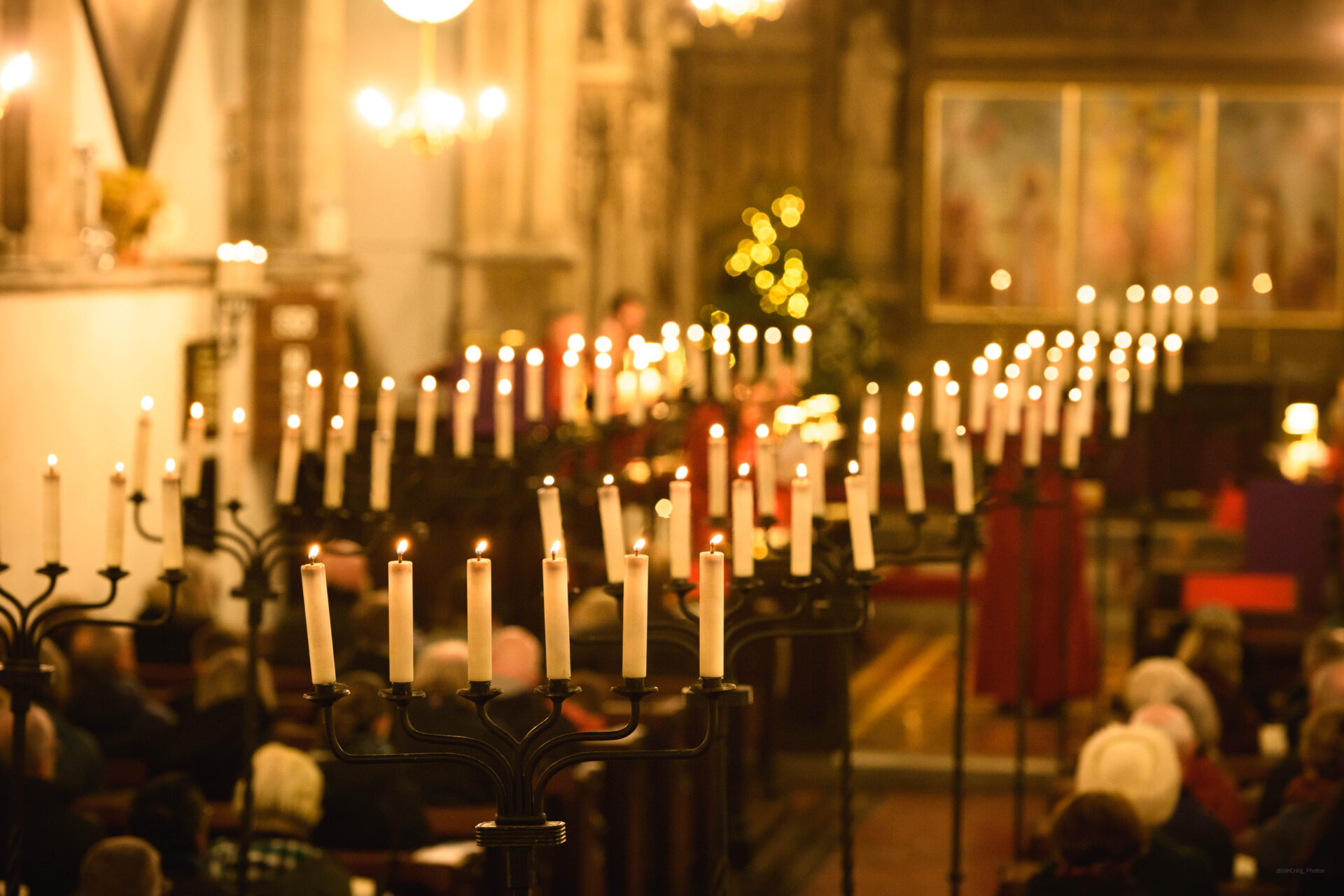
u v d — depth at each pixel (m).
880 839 9.45
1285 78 22.17
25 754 4.94
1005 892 5.68
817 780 10.66
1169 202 22.41
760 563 5.33
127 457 9.95
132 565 10.05
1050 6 22.34
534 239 15.17
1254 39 22.14
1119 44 22.30
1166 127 22.34
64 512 8.91
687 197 21.23
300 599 12.48
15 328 8.19
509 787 3.15
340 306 12.22
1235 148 22.33
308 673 8.64
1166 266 22.42
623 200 17.23
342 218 13.33
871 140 22.41
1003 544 11.41
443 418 11.81
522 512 11.10
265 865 5.23
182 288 11.01
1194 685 6.70
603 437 7.98
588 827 6.46
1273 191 22.28
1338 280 22.25
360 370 15.11
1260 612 10.88
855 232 22.42
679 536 4.34
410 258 15.18
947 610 16.33
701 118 22.56
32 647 4.41
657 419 9.16
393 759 3.13
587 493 11.16
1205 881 5.11
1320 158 22.20
